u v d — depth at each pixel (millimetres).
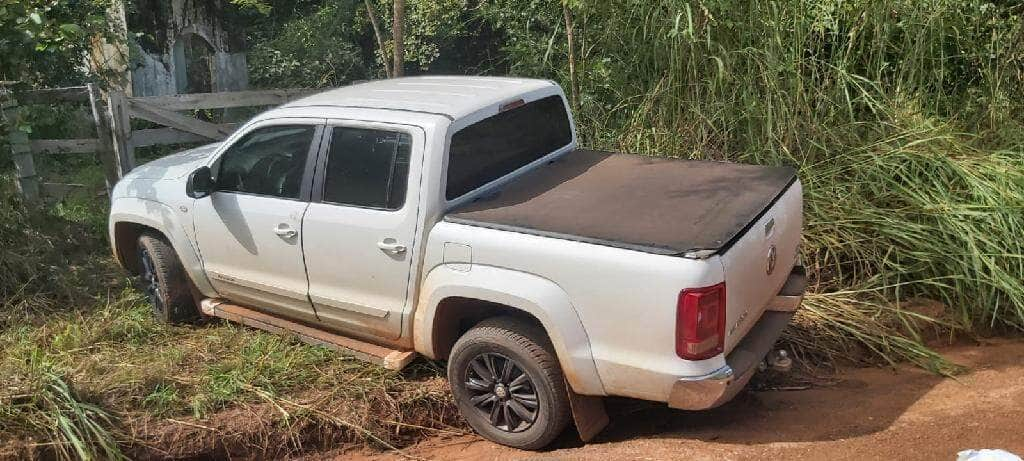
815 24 6848
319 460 4613
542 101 5195
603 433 4641
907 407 4633
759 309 4230
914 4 6809
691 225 3938
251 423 4676
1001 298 5656
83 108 10156
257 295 5309
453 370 4504
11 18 6996
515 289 4031
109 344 5641
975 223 5797
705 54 6805
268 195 5023
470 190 4574
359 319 4828
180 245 5578
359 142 4629
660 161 5105
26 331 5840
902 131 6453
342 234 4660
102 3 9609
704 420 4664
